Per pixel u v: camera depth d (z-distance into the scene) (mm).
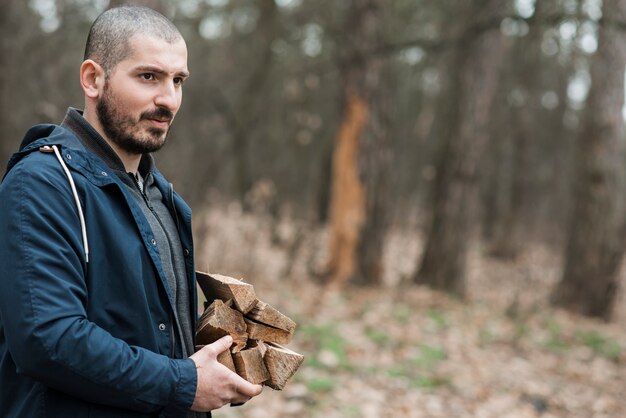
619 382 6270
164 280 1532
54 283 1322
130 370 1350
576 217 10156
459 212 9914
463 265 10000
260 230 10469
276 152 20141
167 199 1726
